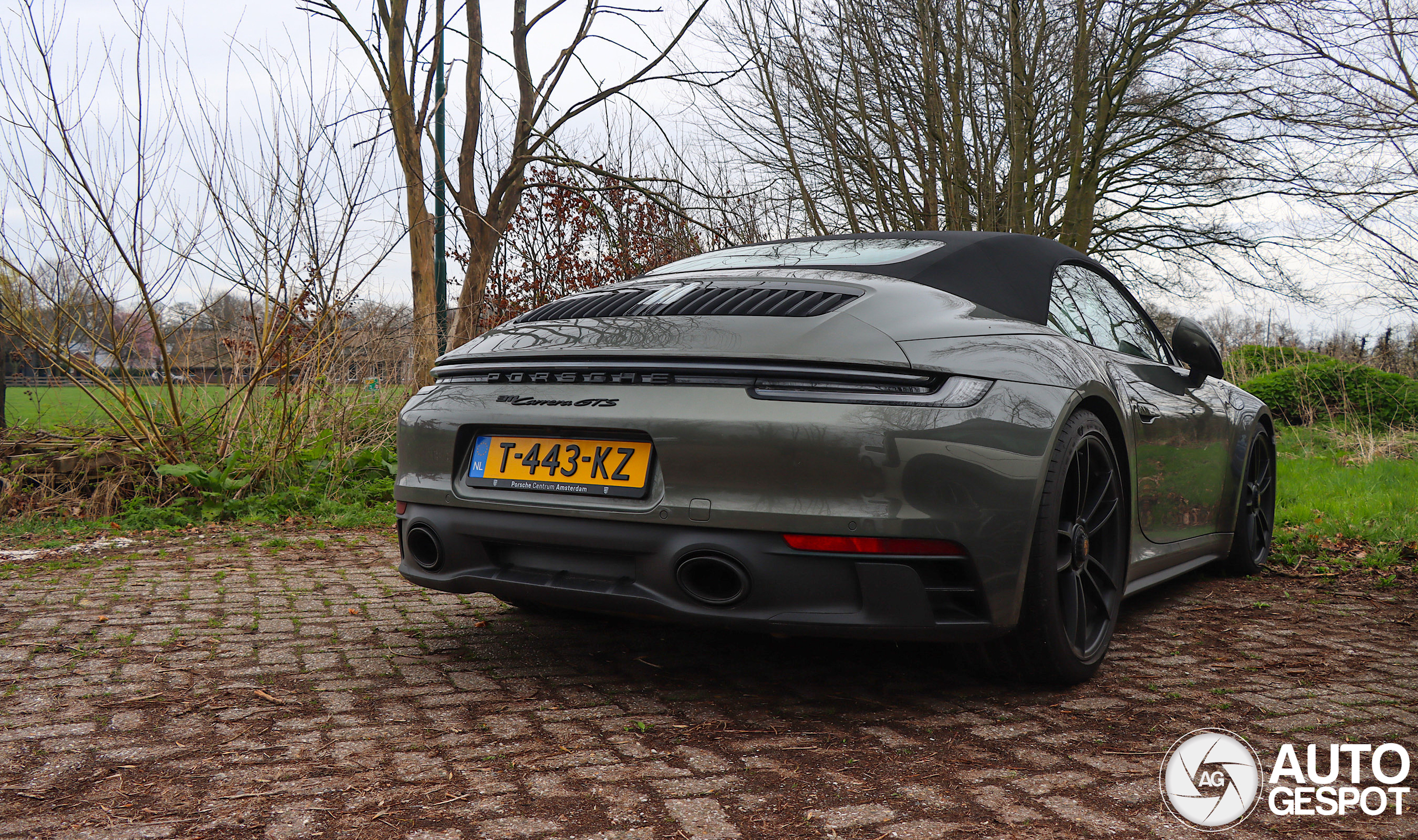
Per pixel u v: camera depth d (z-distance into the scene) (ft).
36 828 5.06
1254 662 8.78
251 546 15.05
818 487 6.28
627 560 6.89
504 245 27.86
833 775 5.91
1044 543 7.06
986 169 31.78
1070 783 5.83
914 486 6.29
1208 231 44.80
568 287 27.17
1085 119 38.45
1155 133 42.29
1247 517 12.98
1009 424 6.72
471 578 7.59
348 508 18.31
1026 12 31.89
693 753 6.26
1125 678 8.21
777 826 5.16
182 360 19.10
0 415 19.22
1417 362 33.63
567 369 7.18
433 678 7.95
